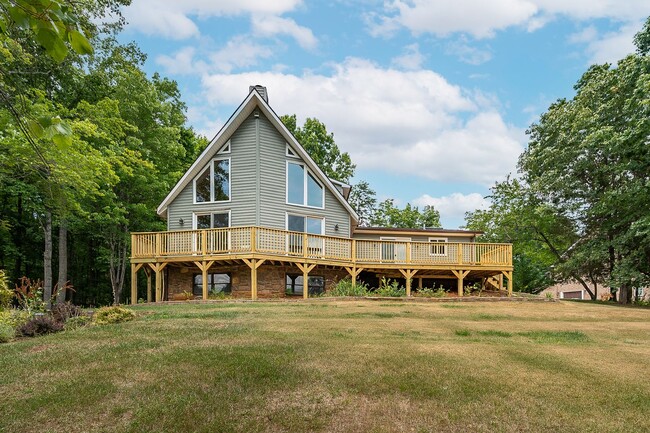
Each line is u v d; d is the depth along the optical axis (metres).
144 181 19.27
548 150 20.55
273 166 17.34
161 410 3.87
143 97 19.36
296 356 5.63
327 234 18.84
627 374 5.13
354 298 14.80
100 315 8.97
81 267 25.70
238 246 15.05
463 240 23.67
